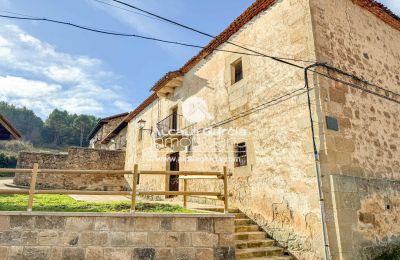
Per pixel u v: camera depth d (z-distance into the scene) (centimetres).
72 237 427
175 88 1160
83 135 5753
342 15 640
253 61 725
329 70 562
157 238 442
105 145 2589
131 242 435
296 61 588
